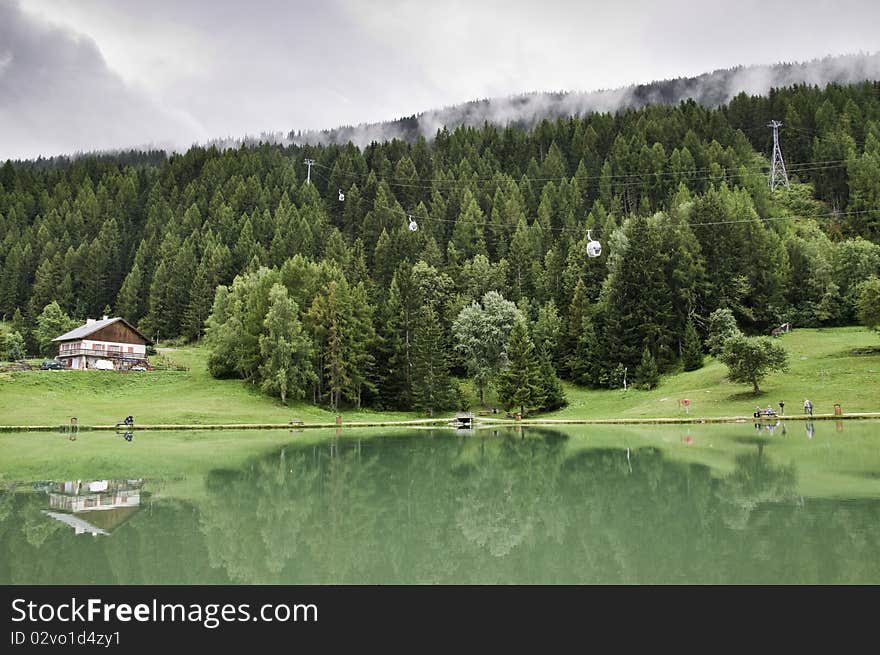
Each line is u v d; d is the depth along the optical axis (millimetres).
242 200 166500
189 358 102750
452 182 162750
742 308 89250
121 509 19266
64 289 142000
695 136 161250
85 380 70250
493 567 13344
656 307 84375
